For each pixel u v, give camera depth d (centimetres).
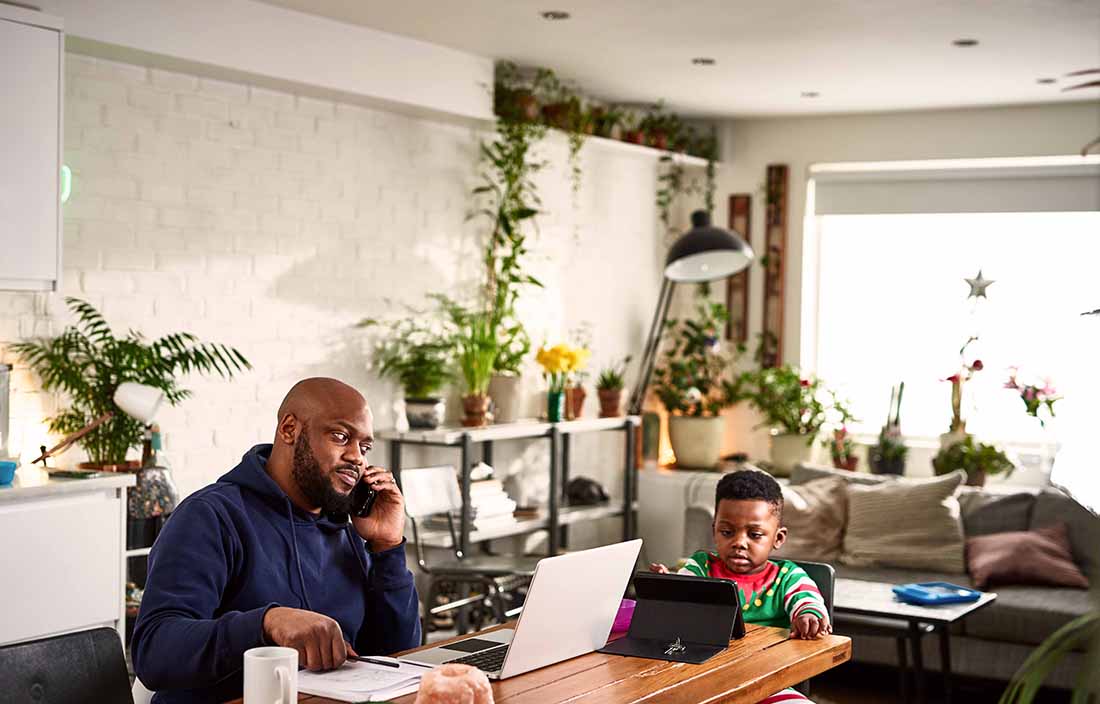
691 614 260
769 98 658
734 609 258
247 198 488
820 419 687
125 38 419
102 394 420
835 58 556
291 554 260
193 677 223
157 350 429
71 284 430
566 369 596
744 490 312
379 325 545
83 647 219
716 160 729
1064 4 456
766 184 723
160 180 457
